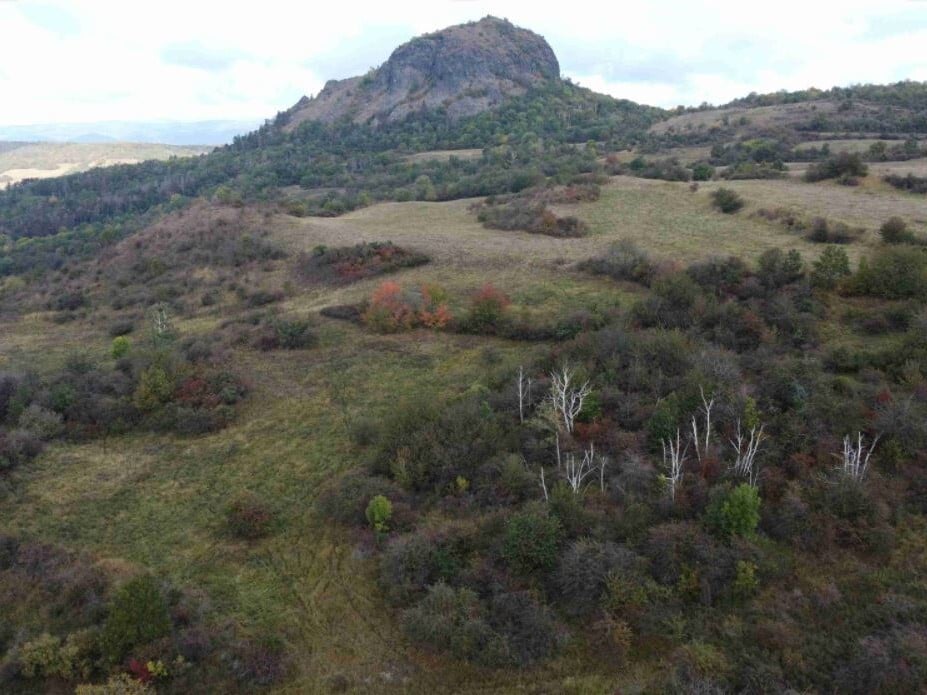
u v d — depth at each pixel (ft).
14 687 54.34
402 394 107.45
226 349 131.03
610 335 102.22
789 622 54.49
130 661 53.78
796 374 85.66
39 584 66.90
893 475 68.08
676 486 66.59
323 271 177.88
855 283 112.27
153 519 79.97
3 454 90.89
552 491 67.92
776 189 193.26
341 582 66.54
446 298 144.66
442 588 58.39
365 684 54.34
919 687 48.21
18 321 185.98
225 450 94.89
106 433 101.45
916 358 86.22
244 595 65.98
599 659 53.67
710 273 124.98
